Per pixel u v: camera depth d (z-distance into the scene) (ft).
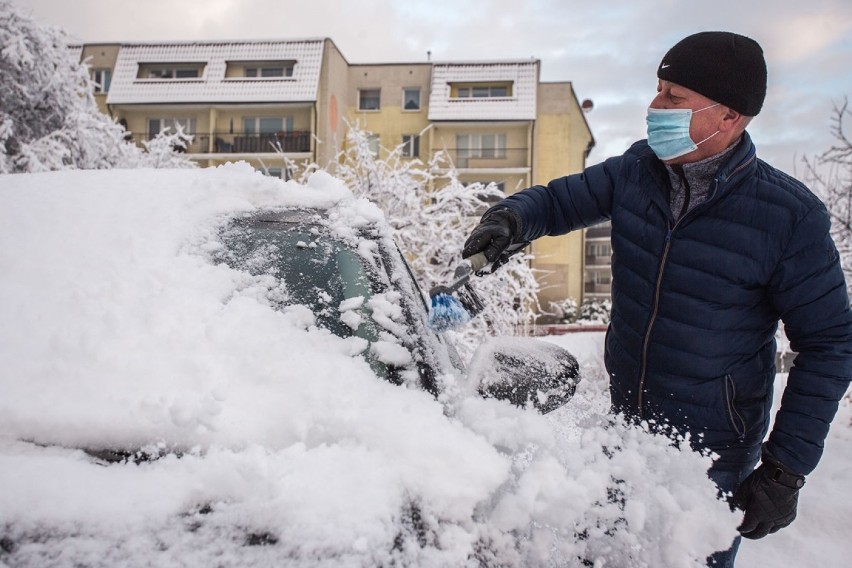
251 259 6.01
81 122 29.50
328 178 7.43
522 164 93.56
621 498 5.40
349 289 5.91
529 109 91.81
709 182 6.24
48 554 3.59
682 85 6.06
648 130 6.31
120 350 4.83
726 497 6.37
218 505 3.96
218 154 90.99
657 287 6.46
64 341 4.86
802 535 10.89
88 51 96.12
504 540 4.34
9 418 4.39
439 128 94.43
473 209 21.70
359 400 4.81
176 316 5.16
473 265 6.21
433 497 4.18
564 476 4.89
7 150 28.84
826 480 12.65
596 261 135.23
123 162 31.53
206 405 4.42
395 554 3.78
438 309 5.63
